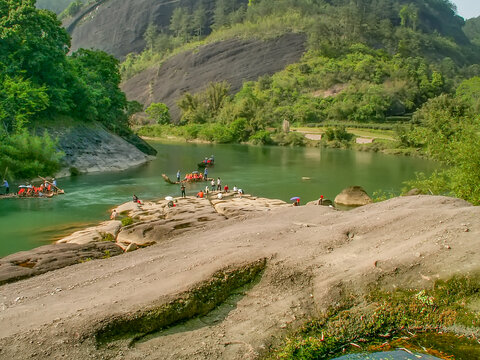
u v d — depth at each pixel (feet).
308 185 134.10
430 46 568.41
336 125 322.75
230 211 80.07
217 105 418.10
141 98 522.47
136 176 148.77
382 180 144.97
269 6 582.76
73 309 28.50
